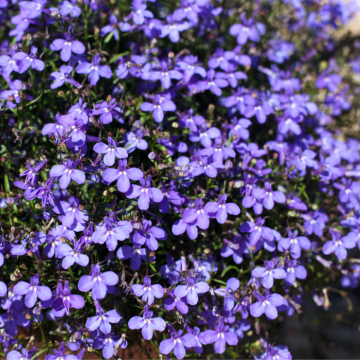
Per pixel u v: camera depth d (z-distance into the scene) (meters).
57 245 0.47
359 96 0.61
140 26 0.52
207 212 0.47
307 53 0.60
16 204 0.49
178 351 0.46
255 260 0.50
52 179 0.47
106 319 0.46
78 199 0.47
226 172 0.50
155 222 0.49
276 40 0.59
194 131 0.51
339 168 0.52
